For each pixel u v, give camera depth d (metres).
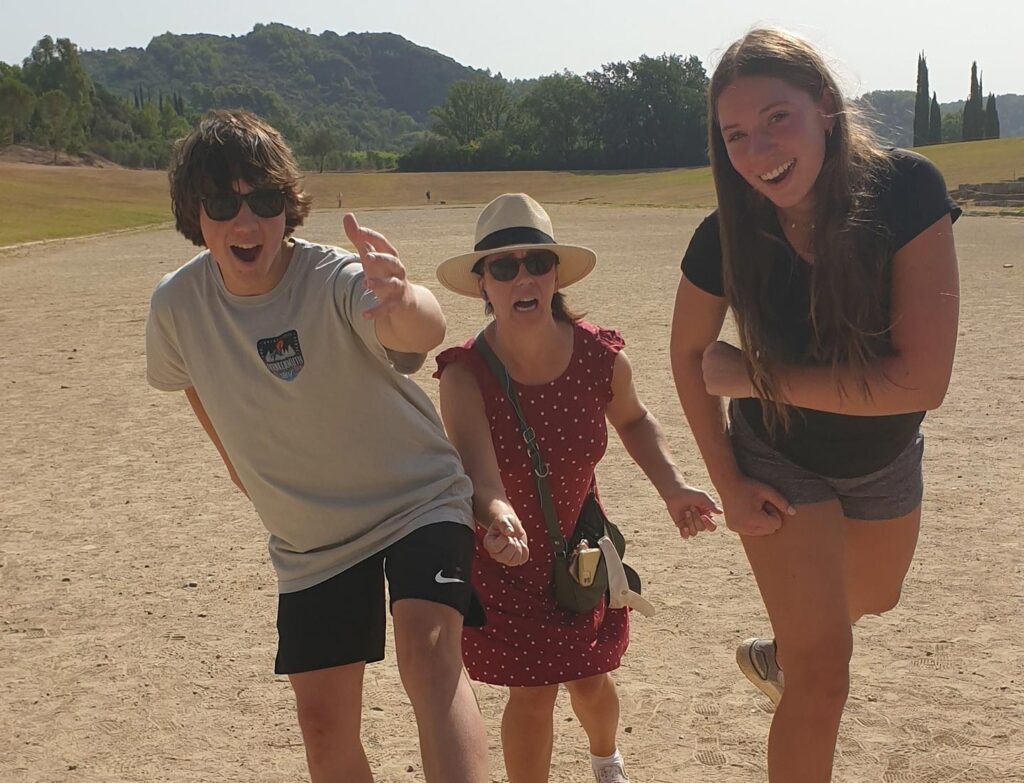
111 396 11.53
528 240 3.33
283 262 3.05
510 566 3.30
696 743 4.00
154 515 7.21
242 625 5.30
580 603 3.37
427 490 3.03
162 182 103.94
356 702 3.10
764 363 3.04
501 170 149.88
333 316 2.95
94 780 3.88
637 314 16.83
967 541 6.12
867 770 3.74
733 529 3.24
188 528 6.90
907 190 2.90
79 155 159.75
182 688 4.62
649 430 3.70
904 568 3.43
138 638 5.16
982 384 10.57
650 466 3.63
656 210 67.62
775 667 3.71
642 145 148.00
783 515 3.19
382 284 2.67
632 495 7.34
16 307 20.50
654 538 6.44
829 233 2.88
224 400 3.08
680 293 3.35
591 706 3.60
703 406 3.34
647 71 145.75
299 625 3.07
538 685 3.36
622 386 3.58
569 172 137.62
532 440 3.41
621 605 3.41
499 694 4.53
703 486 7.50
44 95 159.00
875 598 3.52
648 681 4.55
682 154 147.38
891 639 4.85
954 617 5.07
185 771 3.93
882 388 2.94
